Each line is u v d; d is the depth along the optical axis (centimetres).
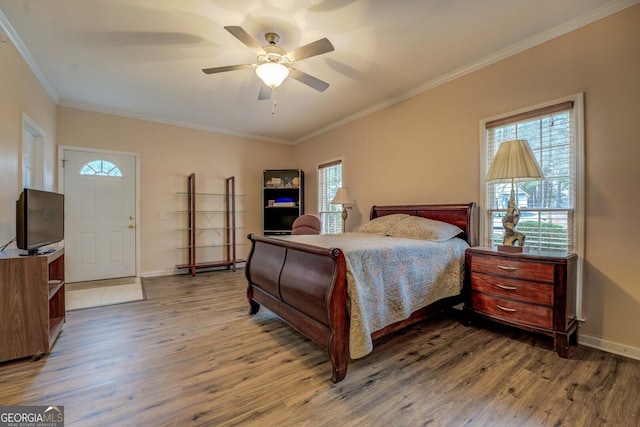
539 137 262
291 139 615
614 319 220
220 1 211
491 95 293
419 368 197
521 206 276
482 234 301
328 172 529
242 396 167
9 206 247
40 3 212
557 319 212
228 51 278
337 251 183
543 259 218
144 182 470
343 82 345
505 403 161
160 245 484
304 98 394
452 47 273
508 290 238
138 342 236
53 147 384
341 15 227
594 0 212
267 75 244
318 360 209
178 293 377
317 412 154
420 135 362
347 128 477
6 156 241
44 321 209
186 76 328
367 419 149
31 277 205
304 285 208
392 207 381
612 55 220
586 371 193
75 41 261
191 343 235
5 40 236
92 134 428
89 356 212
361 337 182
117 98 392
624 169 216
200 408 156
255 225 586
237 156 563
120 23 236
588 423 145
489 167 276
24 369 194
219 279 456
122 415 150
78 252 425
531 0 212
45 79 333
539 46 258
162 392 170
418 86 356
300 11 222
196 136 518
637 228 211
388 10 221
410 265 234
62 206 273
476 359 209
